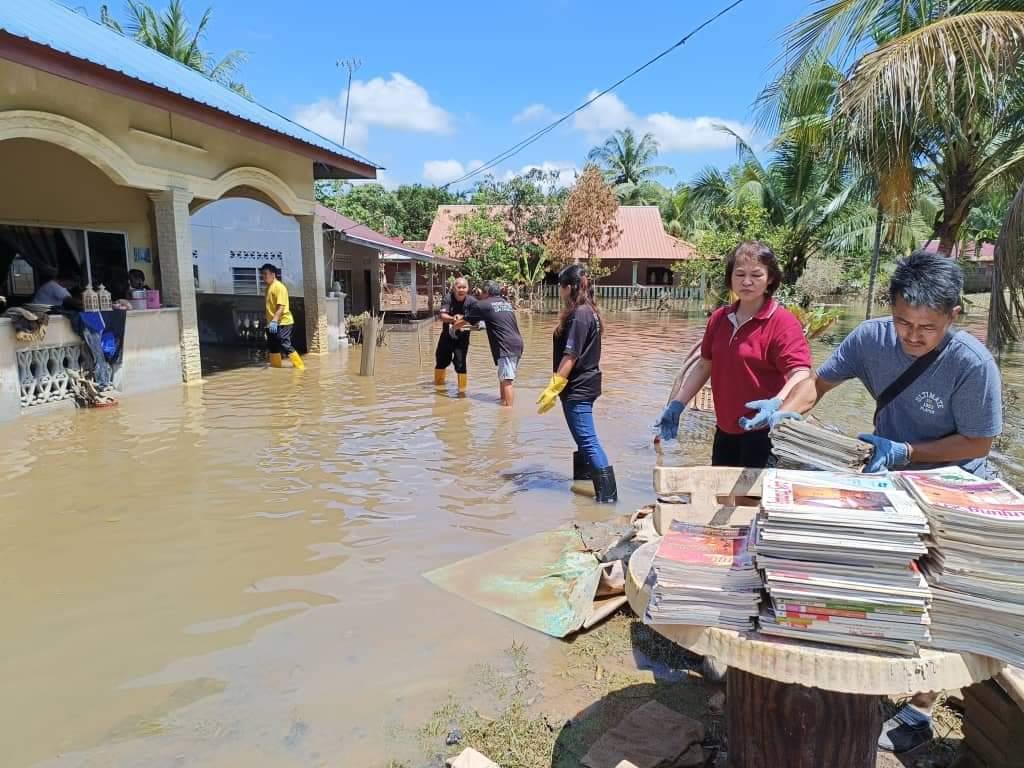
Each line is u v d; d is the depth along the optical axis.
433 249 31.56
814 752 2.20
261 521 4.89
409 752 2.60
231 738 2.67
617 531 4.73
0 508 5.10
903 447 2.54
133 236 13.04
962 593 1.81
